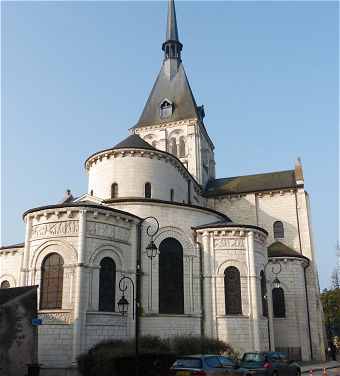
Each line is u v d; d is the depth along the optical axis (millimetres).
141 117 59875
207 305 30781
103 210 28172
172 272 31125
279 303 41781
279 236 47250
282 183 49812
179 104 58531
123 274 28781
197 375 17328
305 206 47312
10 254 39344
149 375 22891
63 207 27562
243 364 22938
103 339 26375
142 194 36250
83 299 25844
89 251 27078
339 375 28047
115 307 27859
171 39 65562
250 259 31750
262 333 30766
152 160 37562
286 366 23906
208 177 59031
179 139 56250
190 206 33156
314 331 42031
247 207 49125
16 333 21500
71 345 25000
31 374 21062
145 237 30984
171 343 27328
